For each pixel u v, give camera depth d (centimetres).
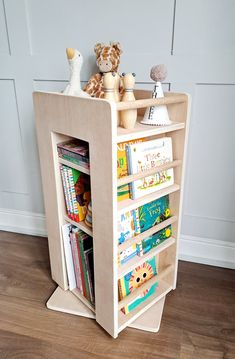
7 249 149
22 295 118
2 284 124
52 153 96
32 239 158
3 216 164
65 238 107
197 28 104
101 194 81
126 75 84
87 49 116
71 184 96
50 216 109
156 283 115
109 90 83
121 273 90
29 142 142
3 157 151
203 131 117
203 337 99
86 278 105
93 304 107
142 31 109
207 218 130
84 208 101
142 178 89
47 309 111
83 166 88
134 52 112
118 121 87
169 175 100
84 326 104
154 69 88
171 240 110
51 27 117
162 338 99
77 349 95
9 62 128
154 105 82
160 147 93
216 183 124
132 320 100
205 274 130
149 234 97
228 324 105
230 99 110
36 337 100
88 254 101
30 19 118
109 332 97
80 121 79
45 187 106
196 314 109
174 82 112
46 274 130
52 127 92
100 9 109
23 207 159
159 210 103
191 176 126
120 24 110
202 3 100
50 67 123
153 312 107
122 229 90
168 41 108
